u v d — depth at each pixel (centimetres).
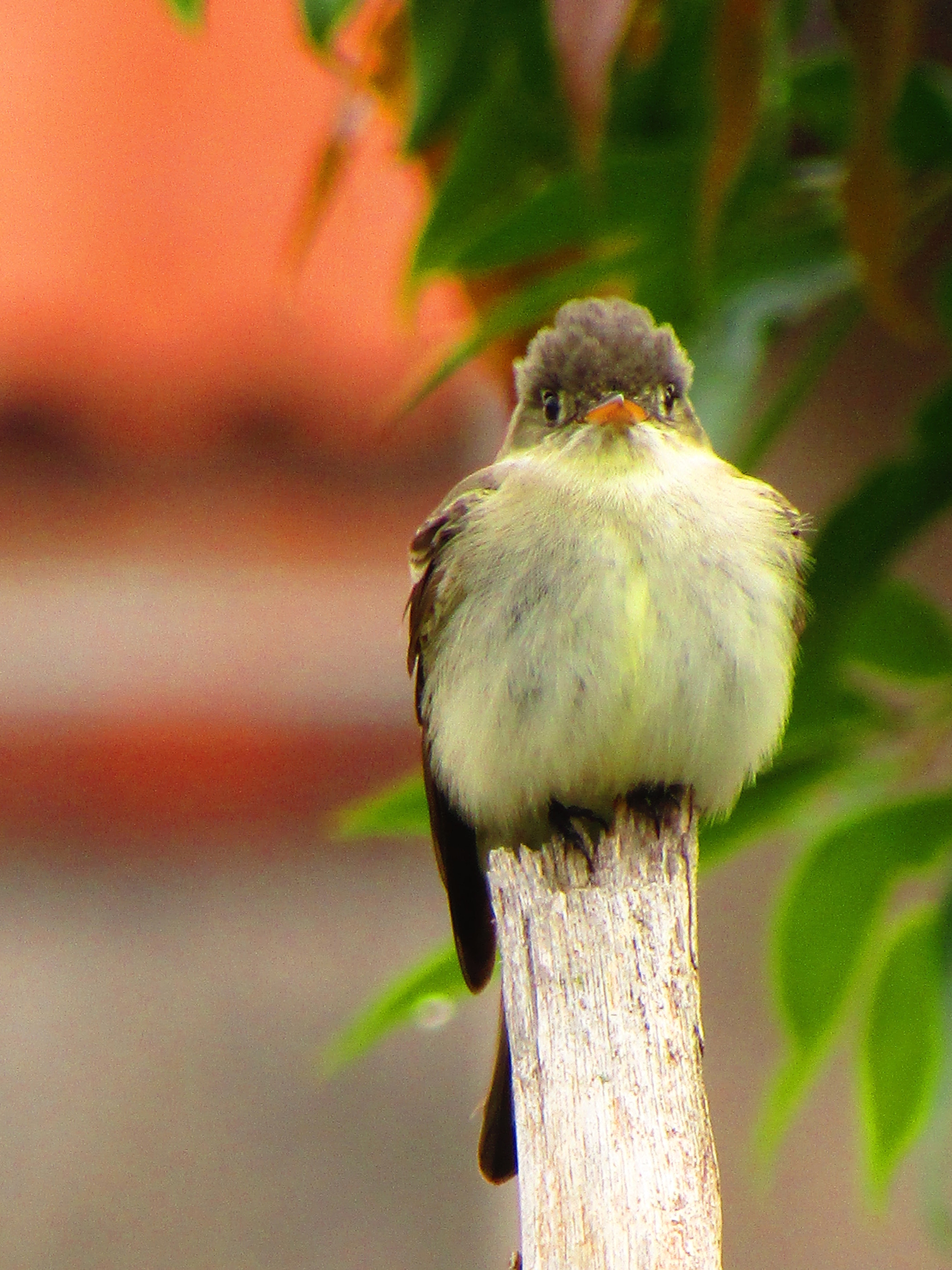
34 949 812
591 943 438
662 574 592
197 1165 776
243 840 834
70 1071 791
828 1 491
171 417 868
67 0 924
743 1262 785
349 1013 802
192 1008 816
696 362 576
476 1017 805
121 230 884
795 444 807
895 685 571
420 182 669
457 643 620
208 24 794
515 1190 764
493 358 697
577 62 429
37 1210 763
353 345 878
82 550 853
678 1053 430
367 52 568
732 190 550
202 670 838
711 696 590
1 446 855
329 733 843
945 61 763
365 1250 764
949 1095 512
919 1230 780
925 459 541
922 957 553
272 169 905
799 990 563
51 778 827
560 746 599
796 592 605
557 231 562
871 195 482
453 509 642
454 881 645
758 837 586
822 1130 801
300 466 874
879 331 805
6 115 895
